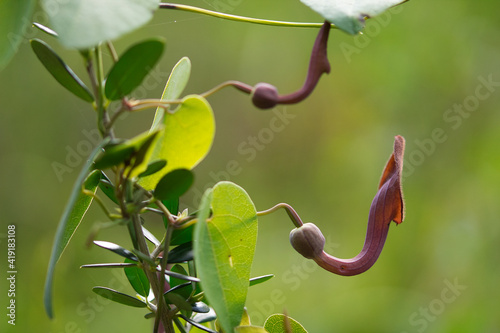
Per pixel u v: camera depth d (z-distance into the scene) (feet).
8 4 1.36
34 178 5.06
